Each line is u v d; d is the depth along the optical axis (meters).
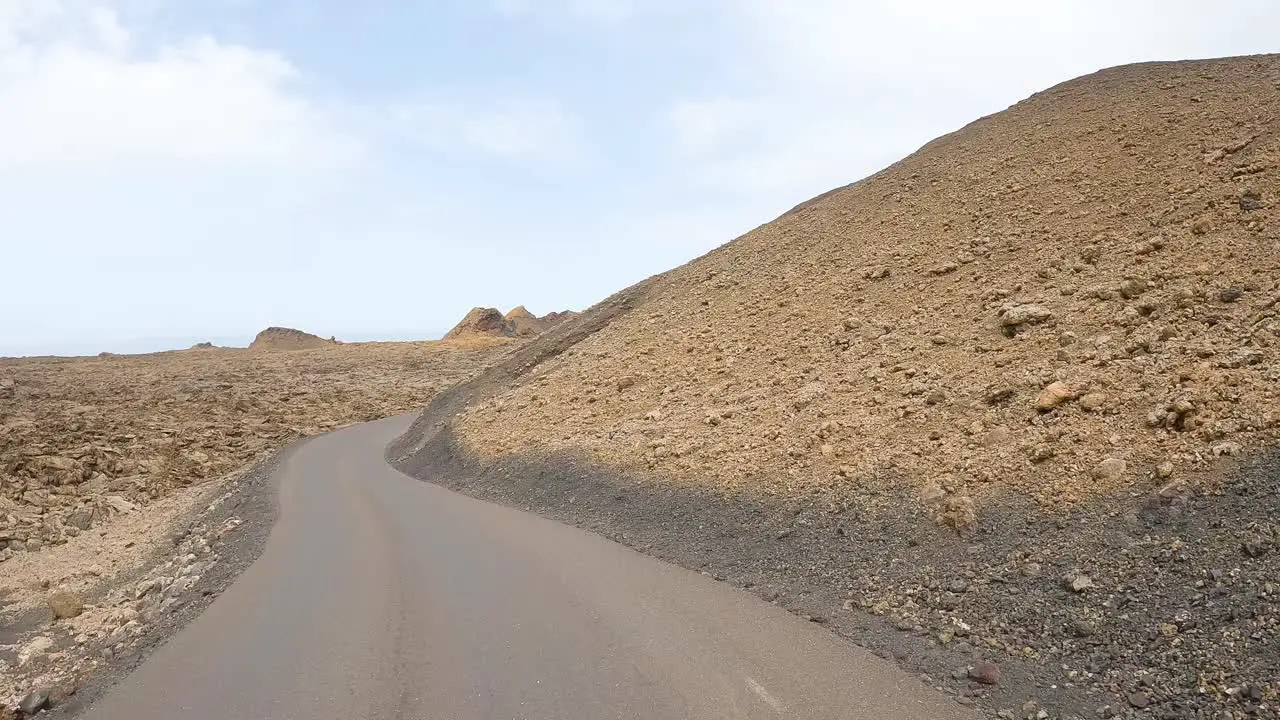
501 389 28.36
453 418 27.05
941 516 8.11
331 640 7.83
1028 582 6.62
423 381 63.69
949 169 25.28
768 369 16.77
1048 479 8.00
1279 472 6.48
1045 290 13.60
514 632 7.48
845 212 27.38
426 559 11.09
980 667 5.50
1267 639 4.88
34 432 34.66
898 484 9.26
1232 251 11.51
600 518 12.34
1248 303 9.78
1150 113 20.97
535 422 20.31
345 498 18.59
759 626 7.04
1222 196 13.57
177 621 9.91
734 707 5.43
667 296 30.00
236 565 12.74
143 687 7.16
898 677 5.66
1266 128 15.77
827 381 14.08
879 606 7.02
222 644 8.12
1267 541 5.77
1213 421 7.54
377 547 12.33
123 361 81.50
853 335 16.20
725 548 9.59
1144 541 6.49
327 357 83.19
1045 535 7.19
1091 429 8.48
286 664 7.25
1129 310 10.91
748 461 11.87
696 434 14.20
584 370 23.80
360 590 9.73
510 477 16.91
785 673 5.93
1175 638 5.25
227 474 30.19
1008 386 10.37
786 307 20.61
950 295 15.98
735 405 15.17
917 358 13.38
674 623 7.32
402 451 28.02
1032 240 16.78
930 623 6.50
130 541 20.53
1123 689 4.94
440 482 19.69
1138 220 14.87
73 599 14.02
